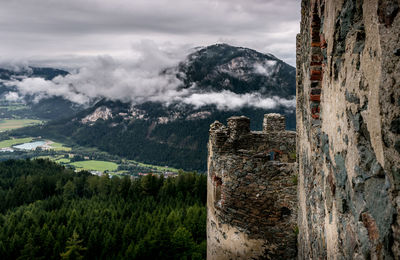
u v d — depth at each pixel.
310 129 5.25
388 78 2.09
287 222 9.15
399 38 1.95
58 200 64.75
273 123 12.02
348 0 2.93
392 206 2.04
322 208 4.21
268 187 9.25
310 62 4.91
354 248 2.73
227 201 9.88
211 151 10.65
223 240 10.10
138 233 39.78
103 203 60.44
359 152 2.64
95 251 39.47
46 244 38.75
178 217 42.75
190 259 33.84
